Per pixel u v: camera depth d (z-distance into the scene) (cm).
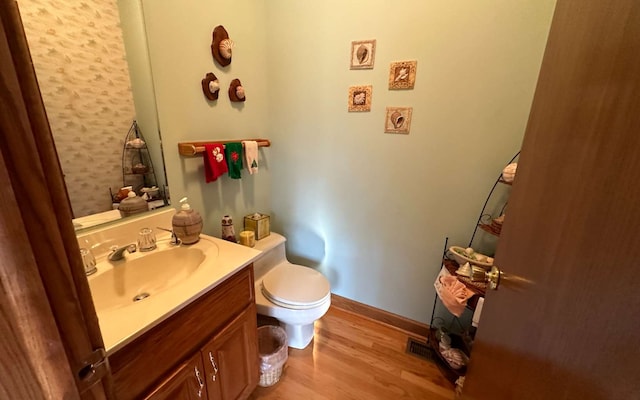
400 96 145
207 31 135
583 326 39
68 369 33
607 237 36
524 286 59
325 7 150
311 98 168
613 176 36
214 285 89
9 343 28
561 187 50
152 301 78
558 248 48
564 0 59
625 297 32
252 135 175
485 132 132
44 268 29
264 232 175
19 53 25
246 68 161
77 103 94
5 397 29
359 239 179
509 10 116
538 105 66
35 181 28
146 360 73
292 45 164
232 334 104
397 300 178
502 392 64
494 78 125
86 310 35
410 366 152
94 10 95
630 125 33
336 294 199
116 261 98
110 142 105
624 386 31
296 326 157
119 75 105
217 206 158
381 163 159
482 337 84
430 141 144
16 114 26
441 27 129
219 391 102
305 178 185
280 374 142
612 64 39
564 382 42
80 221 98
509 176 116
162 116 121
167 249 110
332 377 144
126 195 111
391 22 138
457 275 135
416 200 156
